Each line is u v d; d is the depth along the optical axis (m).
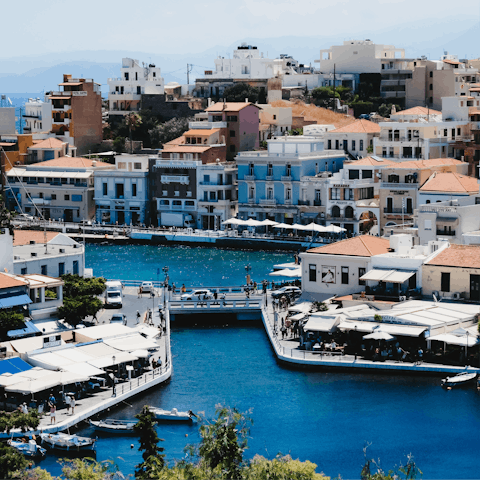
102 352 106.94
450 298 120.94
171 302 141.25
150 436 78.88
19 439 89.06
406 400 100.69
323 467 86.56
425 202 189.75
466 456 88.38
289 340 122.31
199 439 91.00
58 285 120.75
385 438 92.19
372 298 122.12
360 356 112.25
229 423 74.12
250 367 113.50
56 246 139.25
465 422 95.19
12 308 114.38
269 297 144.75
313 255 132.12
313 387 105.38
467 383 104.06
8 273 120.38
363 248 130.75
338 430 94.06
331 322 115.38
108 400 98.81
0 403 97.19
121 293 144.50
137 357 106.19
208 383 107.56
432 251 128.50
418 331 109.06
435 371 106.94
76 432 92.94
